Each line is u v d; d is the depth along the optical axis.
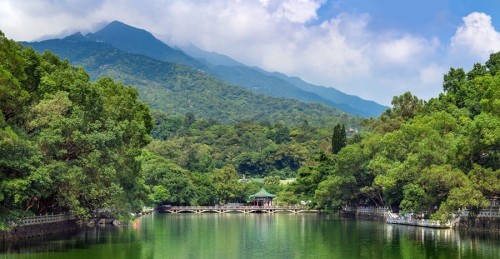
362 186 146.25
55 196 84.44
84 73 92.25
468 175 89.25
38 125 75.69
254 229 116.56
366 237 91.69
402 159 124.56
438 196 98.94
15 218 69.25
